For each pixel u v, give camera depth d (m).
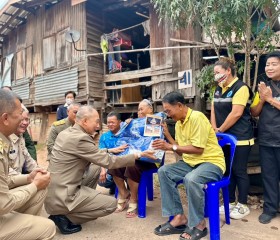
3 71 11.72
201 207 2.27
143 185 2.90
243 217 2.88
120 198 3.13
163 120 2.86
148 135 2.80
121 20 8.95
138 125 3.08
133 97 8.01
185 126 2.53
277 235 2.47
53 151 2.61
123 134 3.16
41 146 9.54
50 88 9.15
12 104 1.75
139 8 7.90
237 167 2.90
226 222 2.73
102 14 8.31
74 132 2.55
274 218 2.85
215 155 2.51
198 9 3.45
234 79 2.96
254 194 3.54
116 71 7.90
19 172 2.72
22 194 1.84
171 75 6.53
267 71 2.79
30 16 9.96
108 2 7.83
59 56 8.77
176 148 2.44
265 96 2.72
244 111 2.89
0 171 1.65
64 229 2.54
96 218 2.63
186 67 6.23
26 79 10.27
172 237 2.44
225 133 2.87
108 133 3.33
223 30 3.54
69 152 2.47
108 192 3.95
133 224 2.74
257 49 3.86
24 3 9.09
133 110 7.62
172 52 6.50
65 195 2.42
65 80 8.57
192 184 2.23
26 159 3.01
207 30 3.59
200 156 2.53
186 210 3.07
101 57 8.29
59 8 8.76
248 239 2.39
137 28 9.27
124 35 7.88
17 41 10.82
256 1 3.00
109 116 3.23
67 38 7.54
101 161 2.47
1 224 1.76
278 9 3.48
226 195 2.72
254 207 3.17
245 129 2.88
